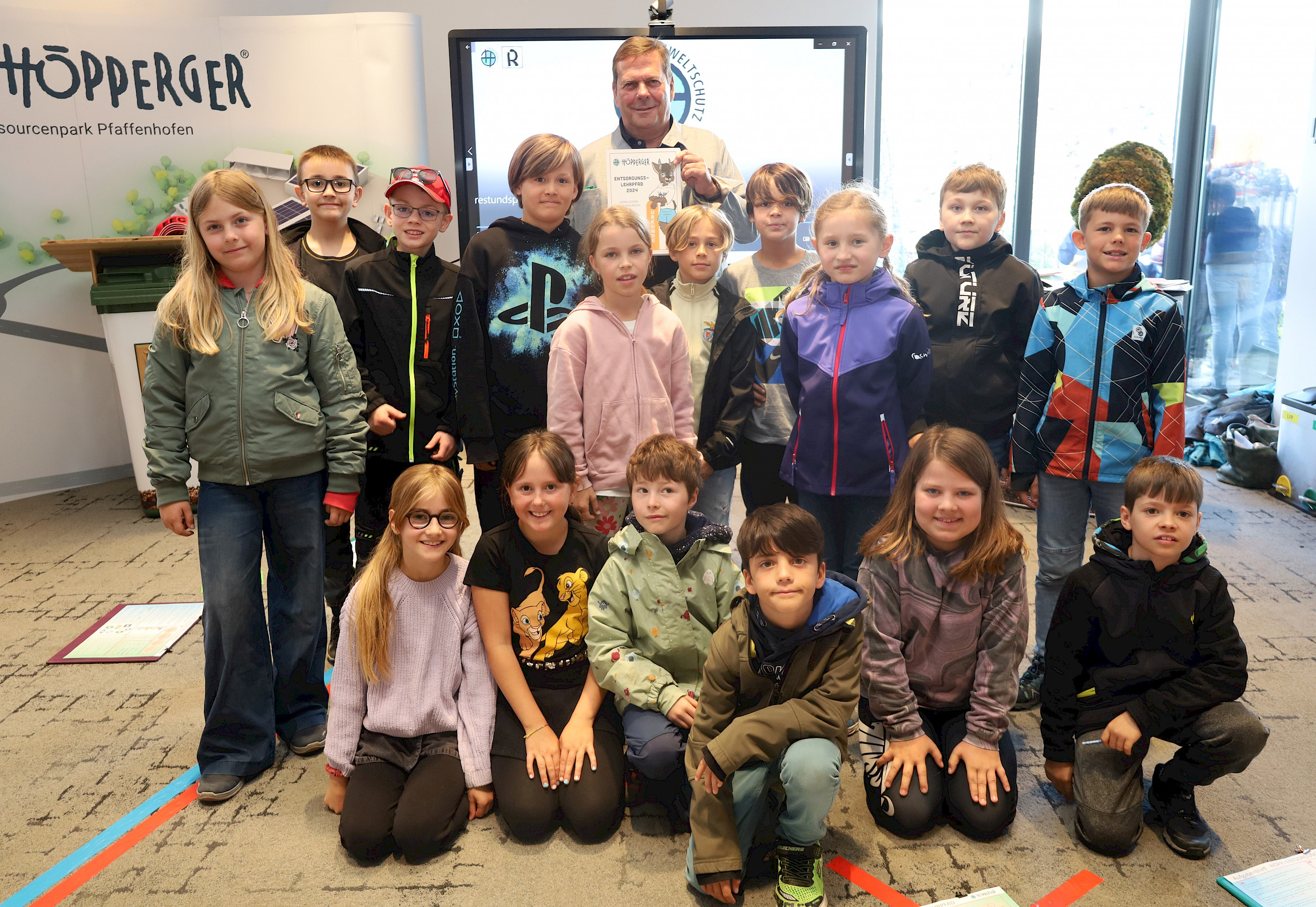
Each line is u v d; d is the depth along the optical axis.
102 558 3.20
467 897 1.47
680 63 3.88
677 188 3.22
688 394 2.11
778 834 1.47
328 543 2.29
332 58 3.90
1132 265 2.00
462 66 3.88
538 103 3.95
